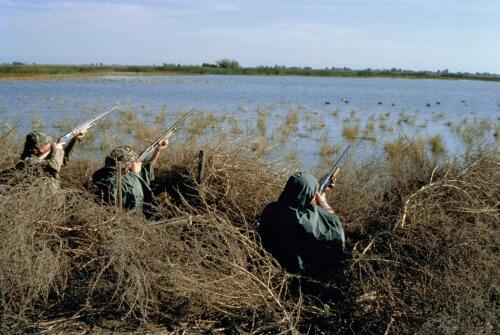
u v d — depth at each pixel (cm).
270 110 2773
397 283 437
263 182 596
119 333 394
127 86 5406
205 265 450
